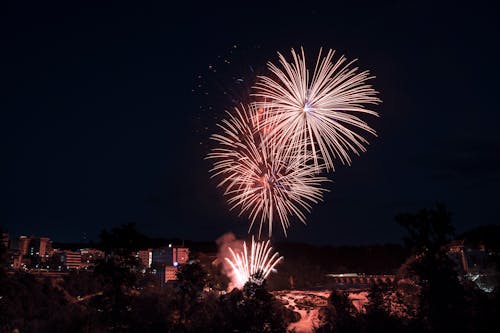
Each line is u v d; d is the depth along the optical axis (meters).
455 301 35.12
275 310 52.16
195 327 57.62
